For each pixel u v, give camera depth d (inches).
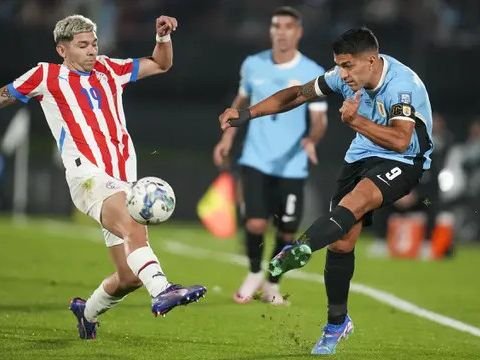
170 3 3476.9
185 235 2640.3
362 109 1014.4
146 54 3275.1
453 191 2822.3
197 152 3324.3
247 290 1477.6
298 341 1134.4
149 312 1334.9
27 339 1095.6
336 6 3380.9
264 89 1541.6
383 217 2485.2
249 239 1489.9
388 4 3329.2
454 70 3230.8
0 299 1427.2
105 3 3257.9
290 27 1521.9
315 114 1503.4
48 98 1031.0
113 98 1049.5
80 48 1027.9
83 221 2817.4
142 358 1004.6
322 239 950.4
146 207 950.4
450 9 3356.3
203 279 1745.8
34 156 3139.8
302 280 1763.0
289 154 1512.1
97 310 1074.7
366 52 982.4
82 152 1022.4
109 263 1908.2
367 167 1017.5
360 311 1435.8
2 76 3373.5
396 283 1812.3
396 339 1198.9
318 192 2928.2
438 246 2359.7
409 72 1004.6
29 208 3095.5
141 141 3334.2
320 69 1542.8
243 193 1512.1
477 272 2078.0
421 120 1001.5
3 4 3474.4
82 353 1019.3
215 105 3353.8
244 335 1182.3
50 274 1731.1
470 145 2844.5
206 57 3351.4
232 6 3489.2
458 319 1401.3
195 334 1178.0
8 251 2064.5
